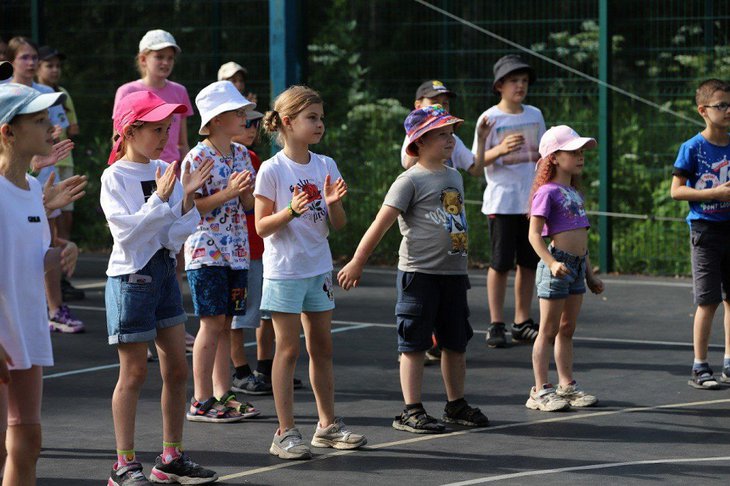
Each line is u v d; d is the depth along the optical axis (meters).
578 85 22.78
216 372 10.41
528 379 11.80
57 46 24.53
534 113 14.02
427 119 9.71
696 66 21.88
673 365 12.34
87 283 18.72
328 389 9.35
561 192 10.46
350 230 21.14
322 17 24.08
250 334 14.56
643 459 8.87
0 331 6.72
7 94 6.78
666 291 17.30
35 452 6.96
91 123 24.16
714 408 10.50
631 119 21.39
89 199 23.38
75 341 14.06
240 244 10.29
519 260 13.55
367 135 22.36
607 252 19.41
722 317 14.77
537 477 8.41
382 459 8.97
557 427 9.88
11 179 6.84
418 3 23.69
